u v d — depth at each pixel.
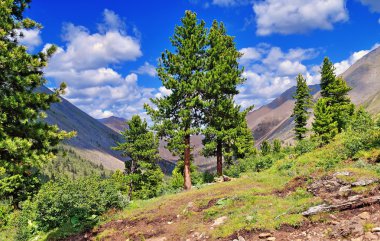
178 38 29.55
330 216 10.52
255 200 14.99
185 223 14.53
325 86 46.34
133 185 46.72
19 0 12.50
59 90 12.25
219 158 32.22
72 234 16.97
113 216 18.33
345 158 19.98
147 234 14.25
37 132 11.33
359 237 8.77
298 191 14.71
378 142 19.58
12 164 10.91
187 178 27.70
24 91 11.54
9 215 25.06
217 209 15.02
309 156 23.89
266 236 10.45
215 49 29.28
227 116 29.75
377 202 10.41
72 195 18.80
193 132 27.56
